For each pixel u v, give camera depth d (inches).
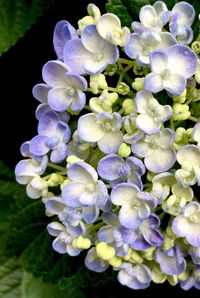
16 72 23.7
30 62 23.5
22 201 22.5
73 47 19.0
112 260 19.7
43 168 19.6
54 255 22.6
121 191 18.7
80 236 19.5
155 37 18.4
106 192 18.4
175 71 18.6
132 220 18.8
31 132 24.0
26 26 22.6
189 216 19.0
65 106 19.2
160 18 18.7
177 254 19.7
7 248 22.8
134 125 18.5
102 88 18.7
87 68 18.7
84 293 23.5
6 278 23.5
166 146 18.6
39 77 23.7
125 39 18.6
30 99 23.9
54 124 19.5
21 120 24.0
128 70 19.8
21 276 23.6
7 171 24.2
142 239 19.3
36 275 22.6
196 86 19.5
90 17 19.1
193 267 20.6
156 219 19.0
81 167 18.7
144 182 19.9
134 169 18.5
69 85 19.2
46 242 22.6
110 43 18.8
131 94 19.0
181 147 18.7
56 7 22.7
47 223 22.6
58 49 19.7
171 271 20.0
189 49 18.5
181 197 18.7
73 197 18.8
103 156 19.3
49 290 23.4
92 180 18.7
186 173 18.4
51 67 19.1
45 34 23.1
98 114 18.4
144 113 18.4
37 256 22.7
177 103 18.7
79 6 22.5
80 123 18.8
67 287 22.4
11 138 24.1
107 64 18.9
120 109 19.2
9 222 23.5
